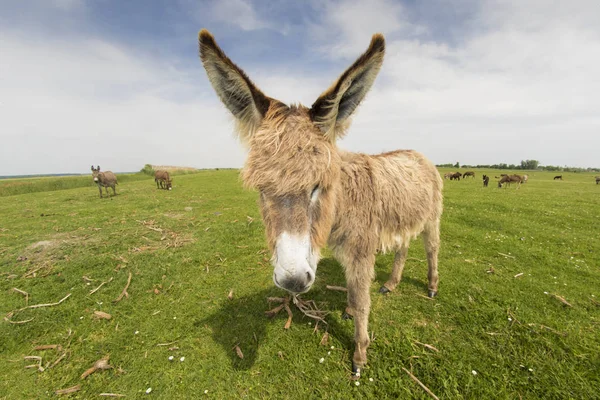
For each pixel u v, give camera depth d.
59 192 6.82
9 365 0.99
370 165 0.96
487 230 2.50
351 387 0.87
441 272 1.57
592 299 1.24
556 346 0.96
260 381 0.90
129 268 1.72
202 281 1.56
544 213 3.22
